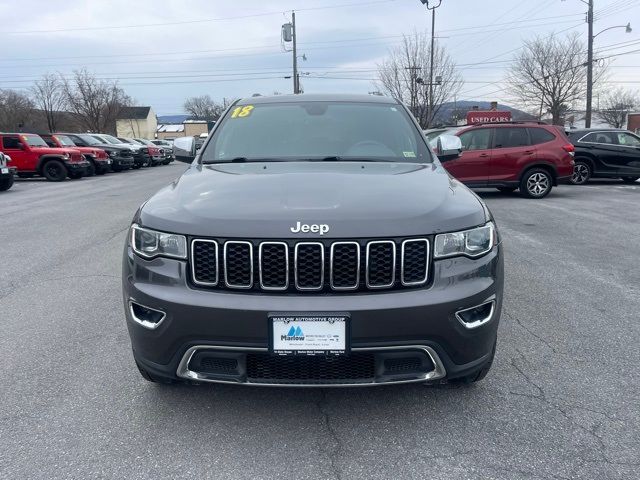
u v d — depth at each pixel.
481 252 2.55
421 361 2.45
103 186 16.97
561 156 11.71
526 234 7.70
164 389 3.05
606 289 4.98
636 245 6.93
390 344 2.36
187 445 2.53
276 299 2.35
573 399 2.93
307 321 2.32
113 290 5.00
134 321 2.57
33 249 6.91
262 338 2.35
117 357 3.49
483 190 13.87
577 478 2.27
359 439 2.57
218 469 2.35
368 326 2.33
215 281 2.42
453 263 2.47
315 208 2.48
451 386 3.05
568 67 42.81
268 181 2.88
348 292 2.39
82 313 4.35
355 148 3.65
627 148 14.91
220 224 2.42
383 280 2.41
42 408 2.85
